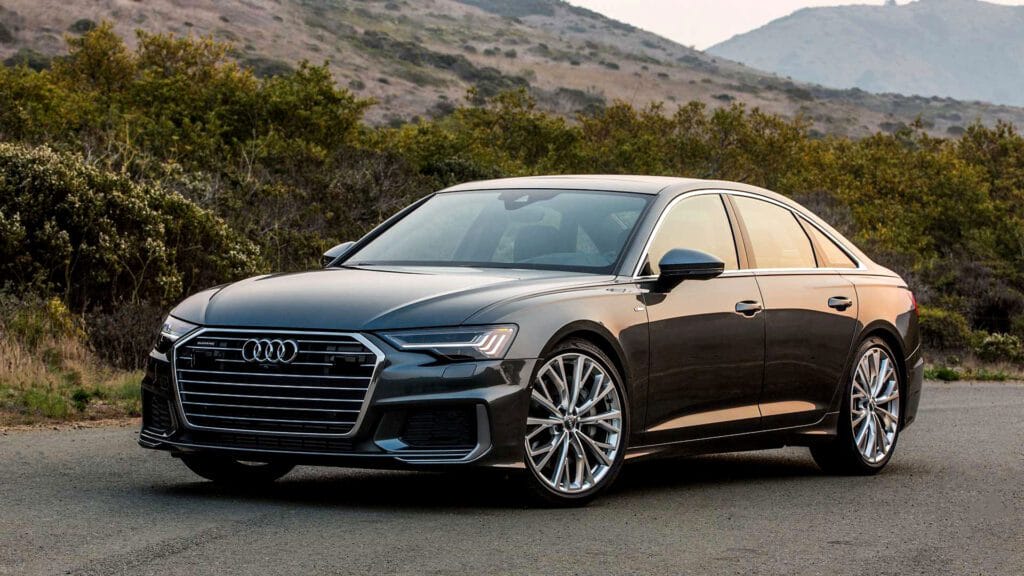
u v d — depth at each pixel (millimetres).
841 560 4973
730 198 7273
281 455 5484
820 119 167500
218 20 134875
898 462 8547
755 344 6910
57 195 14703
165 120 25719
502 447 5516
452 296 5680
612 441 6043
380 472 7098
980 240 44281
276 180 22562
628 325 6133
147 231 15117
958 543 5445
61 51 109250
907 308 8344
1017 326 35719
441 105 118000
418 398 5387
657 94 170750
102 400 10570
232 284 6203
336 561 4555
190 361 5691
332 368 5441
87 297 14570
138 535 4949
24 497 5785
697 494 6668
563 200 6867
